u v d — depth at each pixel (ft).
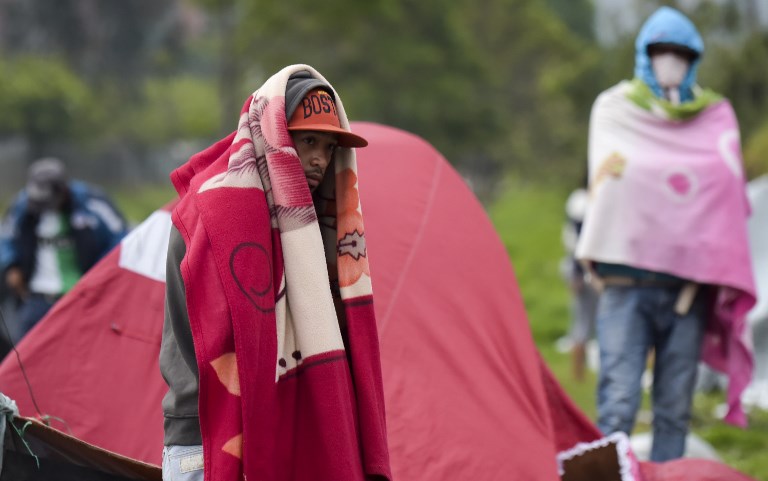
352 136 24.59
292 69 24.66
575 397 65.16
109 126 363.15
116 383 35.63
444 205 38.52
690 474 36.73
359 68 259.39
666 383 43.93
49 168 60.39
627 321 43.83
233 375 23.20
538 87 326.85
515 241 200.34
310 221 23.94
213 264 23.38
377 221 37.04
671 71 46.11
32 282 60.44
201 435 23.63
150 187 381.19
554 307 104.63
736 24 136.87
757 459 50.19
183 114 388.57
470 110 270.87
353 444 23.98
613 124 45.85
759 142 129.59
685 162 44.73
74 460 27.14
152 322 36.22
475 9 352.90
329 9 248.73
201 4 278.05
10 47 364.58
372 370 24.99
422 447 33.09
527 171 328.08
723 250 43.86
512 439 34.17
